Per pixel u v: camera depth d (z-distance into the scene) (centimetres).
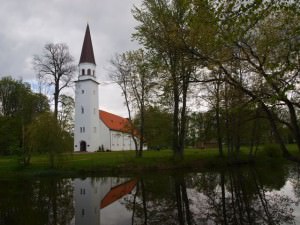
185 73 1327
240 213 1341
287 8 825
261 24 1088
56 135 3061
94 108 6700
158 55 1388
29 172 3052
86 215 1373
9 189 2175
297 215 1283
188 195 1788
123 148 8394
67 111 4103
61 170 3122
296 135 1014
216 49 1045
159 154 4244
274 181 2208
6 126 5012
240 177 2467
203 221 1223
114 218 1306
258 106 1103
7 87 6606
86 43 6888
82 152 6034
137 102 3672
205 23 893
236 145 3675
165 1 2177
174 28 1102
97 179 2661
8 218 1322
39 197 1841
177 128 3269
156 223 1205
